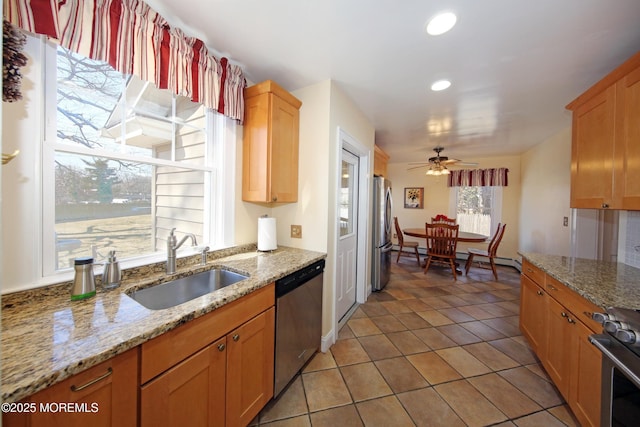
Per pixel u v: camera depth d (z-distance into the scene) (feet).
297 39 5.16
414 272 14.74
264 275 4.84
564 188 10.94
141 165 5.23
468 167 17.74
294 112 6.95
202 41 5.21
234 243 6.67
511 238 16.47
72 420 2.43
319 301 6.50
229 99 5.86
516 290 11.78
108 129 4.55
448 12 4.34
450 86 7.06
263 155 6.24
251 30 4.92
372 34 4.96
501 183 16.46
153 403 3.01
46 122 3.67
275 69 6.26
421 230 16.30
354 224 10.00
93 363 2.46
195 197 6.19
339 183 7.34
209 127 6.27
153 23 4.33
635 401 3.12
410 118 9.66
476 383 5.73
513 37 4.95
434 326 8.34
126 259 4.73
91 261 3.77
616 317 3.37
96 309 3.37
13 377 2.15
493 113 9.05
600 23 4.50
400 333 7.88
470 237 13.94
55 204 3.95
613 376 3.47
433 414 4.90
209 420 3.68
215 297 3.81
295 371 5.59
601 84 5.38
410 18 4.51
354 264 10.00
